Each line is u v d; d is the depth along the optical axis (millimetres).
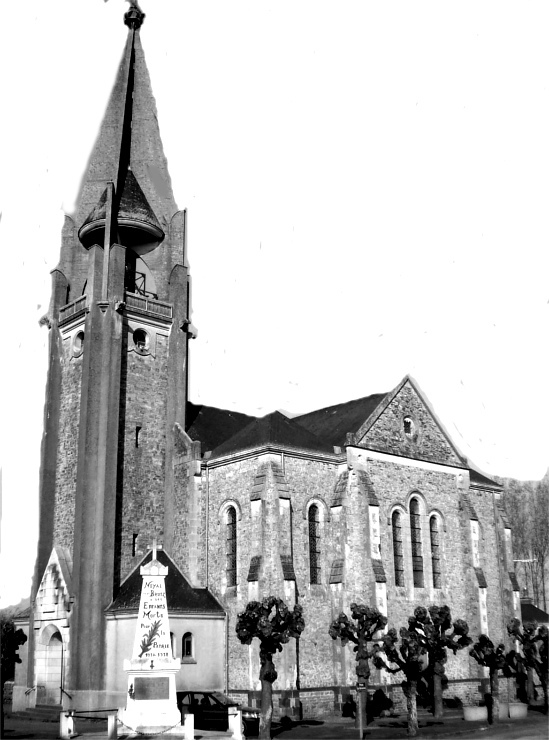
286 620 36656
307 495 50594
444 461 57406
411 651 38188
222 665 48219
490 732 37562
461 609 55500
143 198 60531
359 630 40469
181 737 32969
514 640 59188
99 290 54719
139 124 64625
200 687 46812
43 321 58375
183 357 57000
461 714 46594
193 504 52500
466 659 54812
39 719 47438
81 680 47312
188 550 51938
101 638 47938
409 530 53781
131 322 55875
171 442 55281
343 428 55438
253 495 48875
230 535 51062
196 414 59875
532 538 97062
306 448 51094
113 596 49156
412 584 52938
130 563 51719
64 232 60938
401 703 48000
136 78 65500
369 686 46594
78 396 54688
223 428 59875
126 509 52438
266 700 35594
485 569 59969
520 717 44219
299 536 49531
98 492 50719
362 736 35281
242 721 36031
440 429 58156
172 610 47000
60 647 51125
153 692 34719
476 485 61250
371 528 50312
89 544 49750
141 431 54625
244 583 48875
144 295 59906
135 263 60750
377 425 53875
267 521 48125
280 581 46812
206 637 48031
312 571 49719
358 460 52062
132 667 34812
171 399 56312
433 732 37312
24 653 53625
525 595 79000
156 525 53750
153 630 35531
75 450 53719
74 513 52125
